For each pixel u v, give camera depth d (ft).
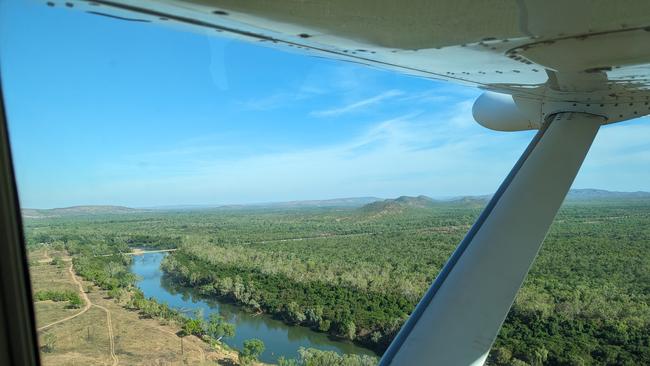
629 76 12.35
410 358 10.87
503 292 11.69
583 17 7.22
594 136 15.05
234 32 7.95
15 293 8.82
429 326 11.27
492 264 12.13
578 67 11.32
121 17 6.79
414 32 7.95
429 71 12.93
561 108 15.85
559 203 13.43
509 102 21.18
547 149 14.78
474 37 8.46
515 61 10.81
